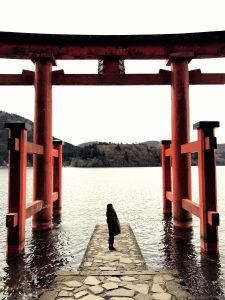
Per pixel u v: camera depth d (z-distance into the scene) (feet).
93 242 30.86
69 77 41.73
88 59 42.47
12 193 29.22
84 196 106.52
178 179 39.52
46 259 29.25
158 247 33.55
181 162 39.40
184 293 16.75
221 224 50.75
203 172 29.12
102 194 115.14
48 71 40.47
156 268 26.61
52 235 39.19
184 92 39.99
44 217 39.50
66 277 19.35
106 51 41.14
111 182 209.77
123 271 20.49
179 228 39.45
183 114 39.70
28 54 40.19
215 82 41.93
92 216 59.26
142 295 16.51
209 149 28.73
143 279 18.97
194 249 31.86
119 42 40.91
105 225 40.16
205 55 40.47
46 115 39.86
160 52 40.93
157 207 73.82
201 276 24.40
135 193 119.65
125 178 271.28
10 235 29.30
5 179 238.68
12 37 39.52
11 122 28.91
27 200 92.89
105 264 23.49
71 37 40.06
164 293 16.76
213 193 29.14
